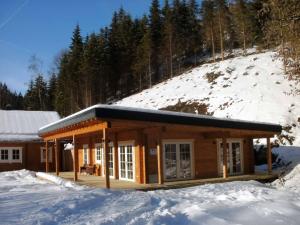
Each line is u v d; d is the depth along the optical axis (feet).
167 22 193.16
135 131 55.31
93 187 46.03
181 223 23.67
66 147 110.83
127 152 58.08
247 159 67.41
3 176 70.90
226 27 177.88
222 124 54.60
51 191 41.68
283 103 95.14
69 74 190.39
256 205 28.68
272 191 37.35
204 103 113.50
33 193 39.70
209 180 54.65
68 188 44.86
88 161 74.79
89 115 43.62
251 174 64.34
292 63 52.65
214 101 111.75
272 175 62.18
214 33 176.86
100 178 61.87
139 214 26.03
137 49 190.49
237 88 114.32
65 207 28.76
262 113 92.94
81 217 25.66
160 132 49.65
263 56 133.69
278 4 43.78
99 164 68.95
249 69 125.49
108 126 43.42
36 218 25.58
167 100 130.31
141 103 139.74
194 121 50.90
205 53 205.36
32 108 227.81
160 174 50.26
